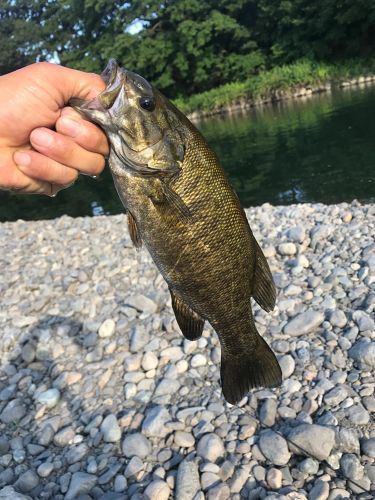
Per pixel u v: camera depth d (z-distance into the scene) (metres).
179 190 0.30
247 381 0.36
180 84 5.45
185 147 0.30
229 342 0.35
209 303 0.33
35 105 0.28
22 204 2.50
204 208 0.30
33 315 0.85
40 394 0.62
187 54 5.02
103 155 0.31
